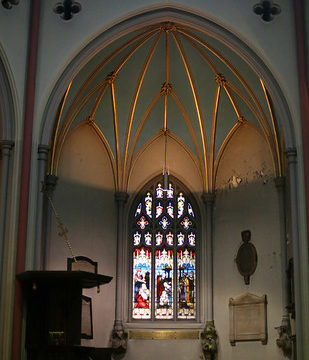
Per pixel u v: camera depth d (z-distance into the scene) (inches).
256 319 792.9
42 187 673.6
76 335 636.1
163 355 837.8
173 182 902.4
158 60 831.7
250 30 724.7
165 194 899.4
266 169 819.4
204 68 828.6
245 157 848.3
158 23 772.0
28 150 677.9
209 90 845.2
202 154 880.9
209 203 877.8
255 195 829.2
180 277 877.8
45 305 648.4
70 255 802.8
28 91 691.4
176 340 843.4
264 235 807.1
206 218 877.8
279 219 789.9
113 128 863.7
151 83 852.0
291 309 719.7
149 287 872.9
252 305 802.2
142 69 832.9
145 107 869.2
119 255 858.1
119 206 872.9
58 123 789.9
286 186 788.6
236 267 832.9
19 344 633.0
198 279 874.1
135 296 868.6
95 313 821.2
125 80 834.2
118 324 838.5
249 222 829.8
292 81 708.7
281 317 766.5
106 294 839.1
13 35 696.4
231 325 820.6
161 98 867.4
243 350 803.4
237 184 854.5
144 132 884.0
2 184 668.7
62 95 705.0
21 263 651.5
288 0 731.4
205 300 853.2
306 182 674.8
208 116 864.3
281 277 774.5
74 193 823.7
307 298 650.2
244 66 782.5
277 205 797.9
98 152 861.2
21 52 698.2
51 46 712.4
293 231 671.8
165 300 869.2
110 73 812.6
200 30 733.3
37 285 650.8
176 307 866.8
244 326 805.9
